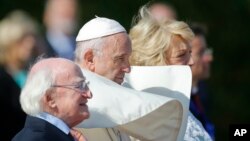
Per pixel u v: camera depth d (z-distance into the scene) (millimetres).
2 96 17016
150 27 12859
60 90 10852
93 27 11953
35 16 29562
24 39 17891
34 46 18109
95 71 11898
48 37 21516
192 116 13016
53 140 10656
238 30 33312
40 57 11555
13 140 10688
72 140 10875
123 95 11625
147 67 12586
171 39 12836
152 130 12031
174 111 11898
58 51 21391
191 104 15406
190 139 12766
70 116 10875
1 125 17016
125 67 11930
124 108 11547
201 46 15914
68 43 21750
